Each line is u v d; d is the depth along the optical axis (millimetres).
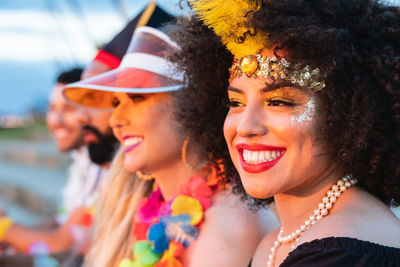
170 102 1227
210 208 1212
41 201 5215
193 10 957
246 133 836
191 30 1045
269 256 972
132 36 1368
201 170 1271
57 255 2156
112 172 1614
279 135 822
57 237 2139
